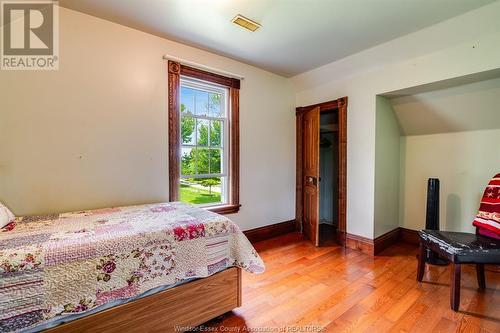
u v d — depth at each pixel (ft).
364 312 5.63
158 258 4.45
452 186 9.45
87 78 6.68
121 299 4.06
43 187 6.17
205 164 9.53
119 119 7.20
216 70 9.07
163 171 8.03
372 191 9.23
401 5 6.02
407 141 10.61
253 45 8.36
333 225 13.26
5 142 5.73
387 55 8.45
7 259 3.28
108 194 7.07
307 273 7.61
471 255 5.56
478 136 8.76
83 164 6.68
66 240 4.00
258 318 5.45
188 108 9.09
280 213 11.71
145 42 7.57
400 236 10.84
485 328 5.08
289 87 11.93
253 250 5.66
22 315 3.29
